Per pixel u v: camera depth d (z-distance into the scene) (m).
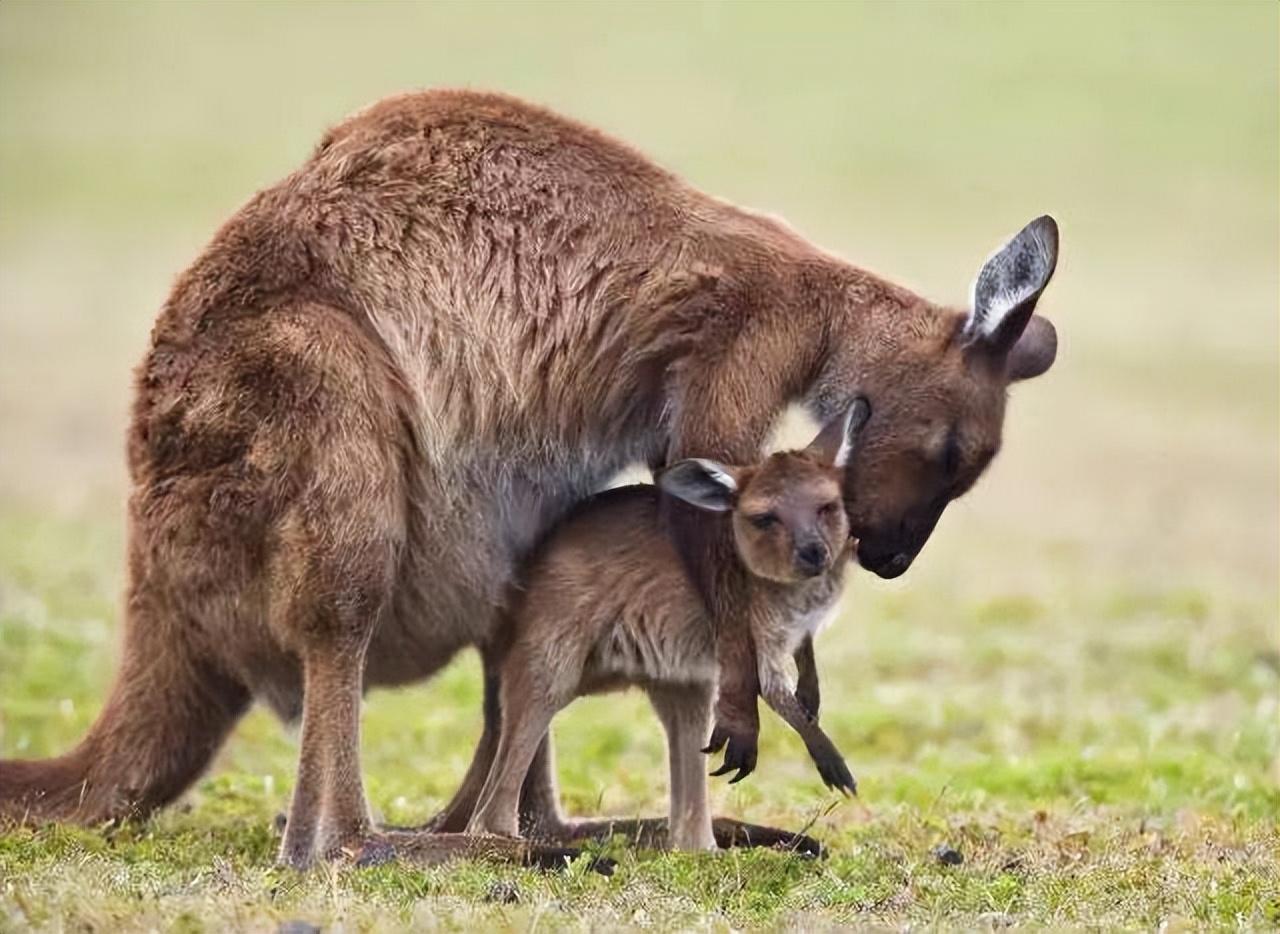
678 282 14.47
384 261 14.39
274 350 13.93
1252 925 11.94
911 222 68.81
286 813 14.70
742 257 14.56
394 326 14.32
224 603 14.12
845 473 14.25
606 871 13.14
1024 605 26.05
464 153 14.70
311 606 13.84
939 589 27.64
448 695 21.61
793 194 72.44
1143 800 16.45
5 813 14.23
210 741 14.67
